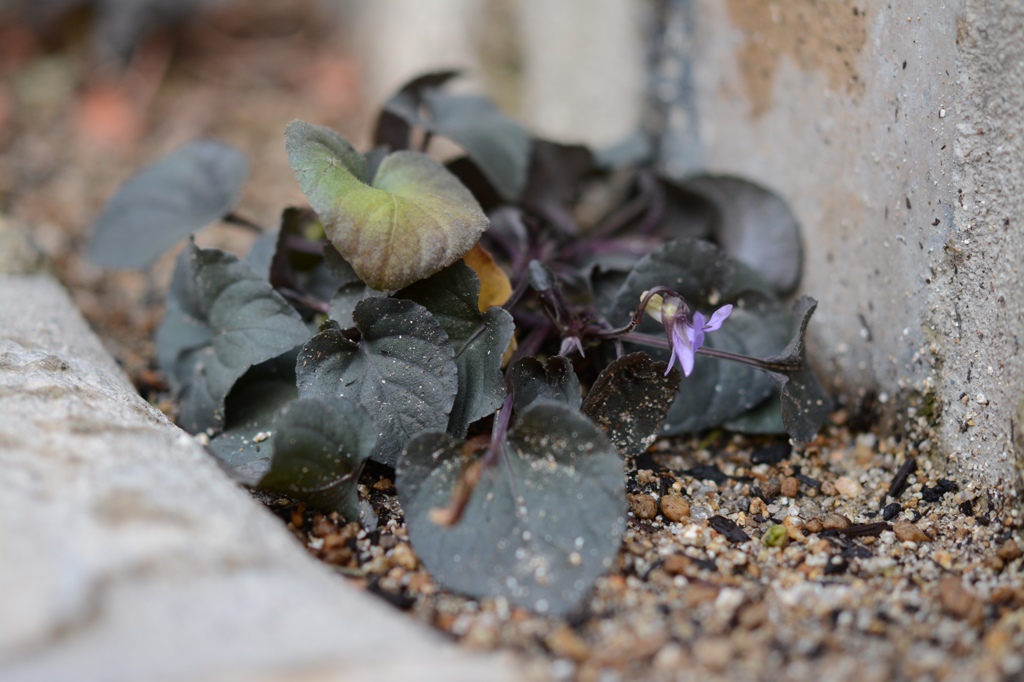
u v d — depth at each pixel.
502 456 0.26
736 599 0.25
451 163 0.31
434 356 0.27
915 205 0.27
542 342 0.29
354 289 0.27
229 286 0.28
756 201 0.31
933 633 0.24
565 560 0.25
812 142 0.30
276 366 0.28
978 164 0.26
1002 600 0.25
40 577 0.22
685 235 0.32
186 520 0.23
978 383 0.26
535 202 0.32
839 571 0.26
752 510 0.27
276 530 0.24
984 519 0.26
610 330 0.28
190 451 0.25
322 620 0.22
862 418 0.29
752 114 0.32
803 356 0.28
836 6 0.28
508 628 0.24
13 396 0.25
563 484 0.25
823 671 0.23
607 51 0.36
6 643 0.22
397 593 0.25
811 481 0.28
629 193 0.35
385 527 0.26
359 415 0.26
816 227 0.30
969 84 0.26
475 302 0.27
